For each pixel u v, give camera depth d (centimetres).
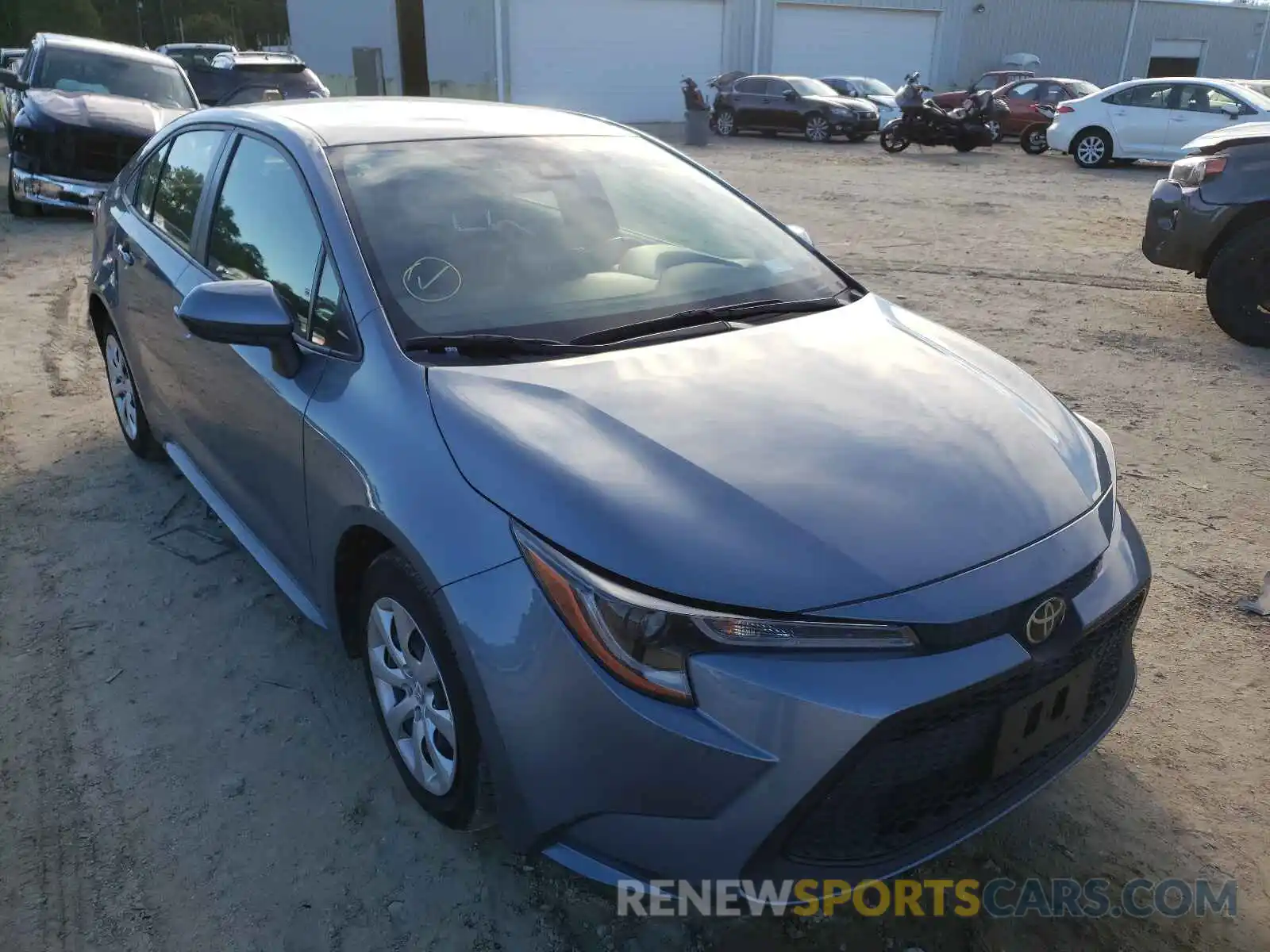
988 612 190
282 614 336
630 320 272
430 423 224
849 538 194
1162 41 3625
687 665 182
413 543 211
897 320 303
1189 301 778
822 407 234
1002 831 250
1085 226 1119
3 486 425
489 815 221
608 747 186
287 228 289
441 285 264
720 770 180
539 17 2655
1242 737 284
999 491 214
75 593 346
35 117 1004
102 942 215
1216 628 336
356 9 2884
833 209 1235
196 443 351
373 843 242
